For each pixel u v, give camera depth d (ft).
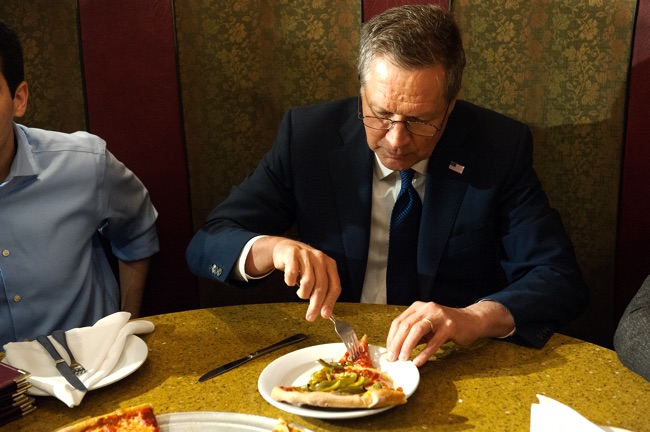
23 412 3.79
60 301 5.96
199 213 7.94
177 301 7.99
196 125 7.72
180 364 4.37
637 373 4.16
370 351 4.40
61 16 7.34
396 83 4.96
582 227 7.39
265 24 7.50
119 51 7.43
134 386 4.10
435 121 5.18
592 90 7.06
